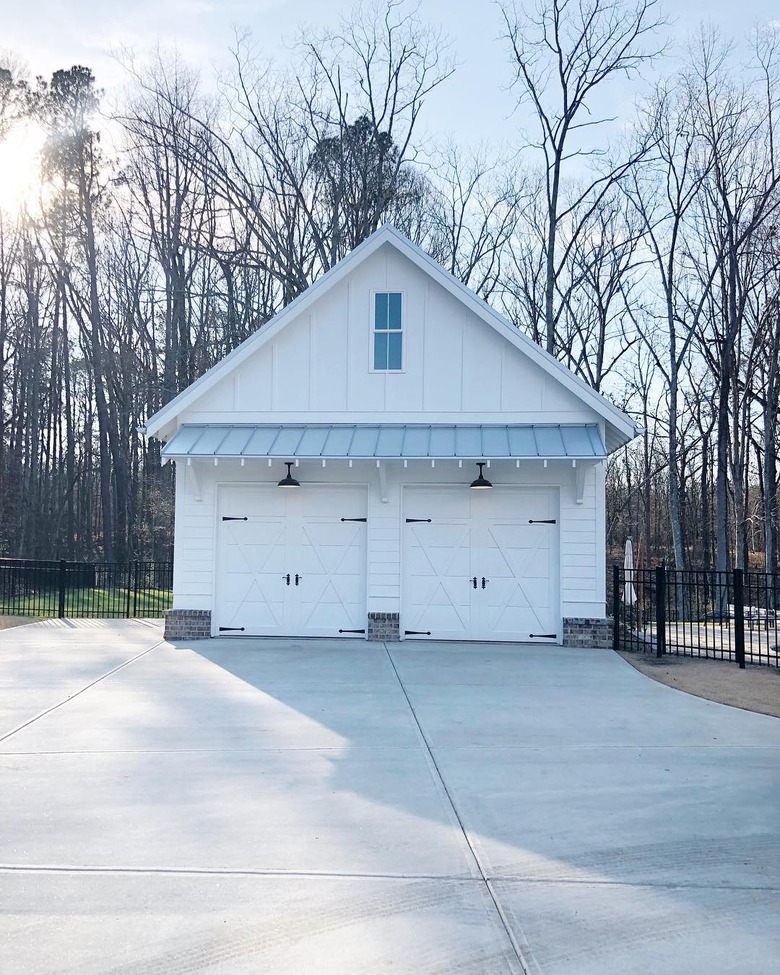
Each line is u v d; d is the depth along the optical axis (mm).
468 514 15445
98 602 22422
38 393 41312
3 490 38500
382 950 4277
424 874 5219
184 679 11570
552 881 5137
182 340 35156
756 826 6133
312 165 31297
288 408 15812
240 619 15672
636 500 45156
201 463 15719
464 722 9281
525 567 15320
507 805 6543
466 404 15594
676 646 14719
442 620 15430
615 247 34438
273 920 4590
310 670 12352
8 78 34250
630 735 8789
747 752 8172
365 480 15523
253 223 31734
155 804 6477
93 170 36281
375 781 7125
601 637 14930
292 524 15688
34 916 4621
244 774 7289
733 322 30594
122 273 38656
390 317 15820
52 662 12898
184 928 4496
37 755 7809
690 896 4945
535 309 33719
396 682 11508
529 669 12680
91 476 45344
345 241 31234
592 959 4215
